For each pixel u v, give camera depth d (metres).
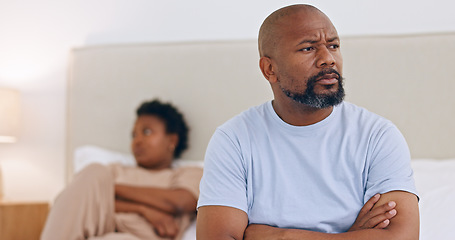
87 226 2.04
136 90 2.72
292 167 1.23
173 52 2.68
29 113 2.96
